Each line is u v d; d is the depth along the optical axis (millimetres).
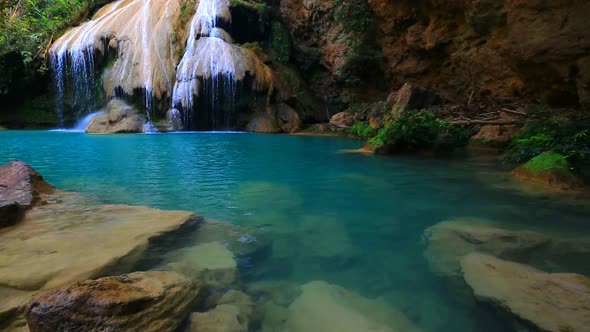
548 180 4832
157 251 2721
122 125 13734
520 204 4016
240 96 15031
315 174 5809
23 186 3996
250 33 18266
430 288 2334
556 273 2301
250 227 3371
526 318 1805
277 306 2139
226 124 15242
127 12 16312
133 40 15297
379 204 4145
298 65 18641
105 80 15297
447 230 3170
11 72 15477
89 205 3867
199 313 1961
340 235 3219
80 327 1599
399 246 2984
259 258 2760
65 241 2689
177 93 14586
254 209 3945
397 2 12781
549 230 3176
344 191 4738
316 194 4582
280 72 17078
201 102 14844
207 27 15914
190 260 2557
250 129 14828
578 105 8172
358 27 14555
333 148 9086
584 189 4543
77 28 16391
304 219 3625
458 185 4996
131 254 2518
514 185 4914
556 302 1909
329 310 2041
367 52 15039
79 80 15727
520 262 2568
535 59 8016
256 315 2033
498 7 9070
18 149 8633
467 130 9055
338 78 17094
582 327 1700
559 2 7262
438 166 6453
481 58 10328
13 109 16266
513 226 3289
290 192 4688
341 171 6074
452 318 2020
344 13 14859
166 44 15539
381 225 3461
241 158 7441
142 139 11156
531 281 2146
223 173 5895
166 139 11234
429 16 11922
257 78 15117
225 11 16547
